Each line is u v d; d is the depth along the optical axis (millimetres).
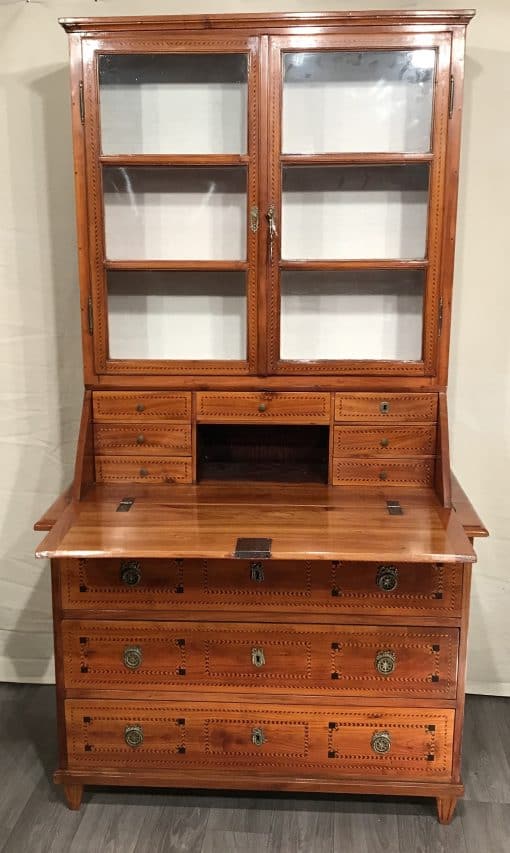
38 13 2262
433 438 2014
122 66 1903
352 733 1934
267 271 1948
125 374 2018
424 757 1937
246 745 1959
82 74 1880
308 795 2096
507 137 2236
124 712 1955
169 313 2025
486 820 2010
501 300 2334
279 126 1878
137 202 1975
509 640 2516
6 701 2516
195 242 1988
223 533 1755
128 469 2070
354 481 2053
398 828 1979
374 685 1903
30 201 2361
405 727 1922
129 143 1943
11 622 2619
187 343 2041
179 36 1857
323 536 1738
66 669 1937
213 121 1922
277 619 1877
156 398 2027
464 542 1706
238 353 2039
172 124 1929
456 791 1930
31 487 2549
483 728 2369
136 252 1999
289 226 1966
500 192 2270
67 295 2414
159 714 1951
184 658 1914
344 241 1969
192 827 1977
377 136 1914
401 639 1873
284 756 1958
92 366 2016
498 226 2289
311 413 2020
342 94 1896
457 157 1876
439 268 1931
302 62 1881
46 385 2480
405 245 1963
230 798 2086
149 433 2045
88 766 1991
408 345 2010
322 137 1919
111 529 1778
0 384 2484
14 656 2635
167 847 1909
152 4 2244
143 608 1889
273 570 1850
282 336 2018
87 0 2248
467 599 1840
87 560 1868
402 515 1864
